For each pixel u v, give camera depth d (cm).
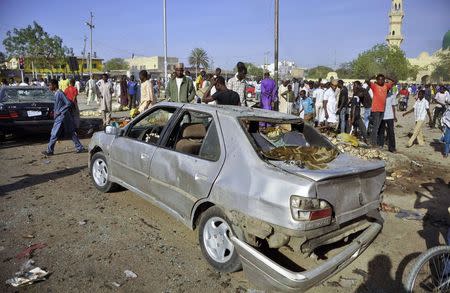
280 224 299
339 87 1170
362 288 355
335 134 952
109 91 1271
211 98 704
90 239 421
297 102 1722
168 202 425
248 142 352
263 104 1072
